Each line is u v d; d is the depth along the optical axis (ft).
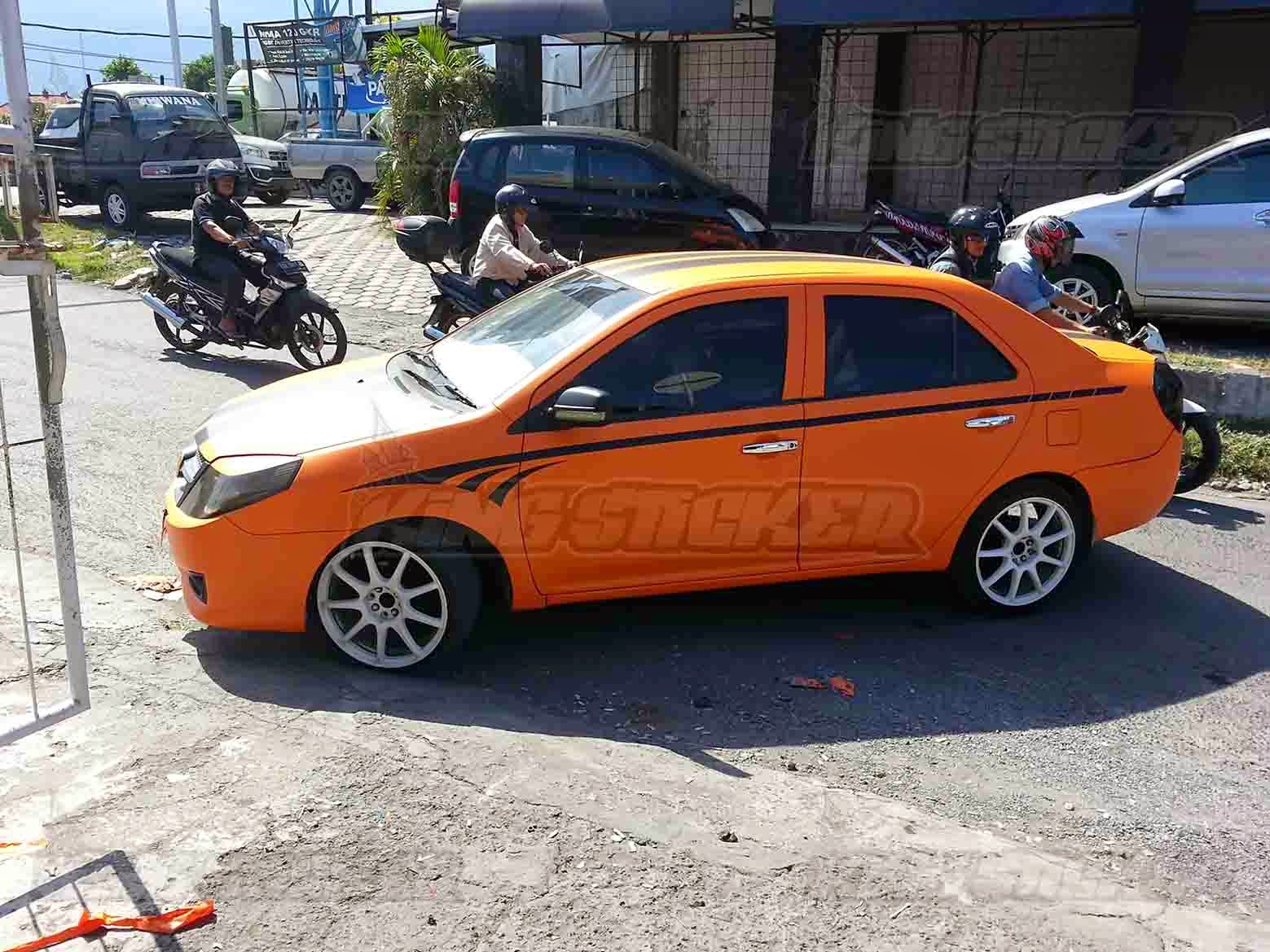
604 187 38.17
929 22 39.40
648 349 14.26
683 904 9.68
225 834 10.21
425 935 9.12
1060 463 15.93
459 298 26.68
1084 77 47.62
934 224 35.73
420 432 13.55
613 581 14.52
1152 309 30.96
